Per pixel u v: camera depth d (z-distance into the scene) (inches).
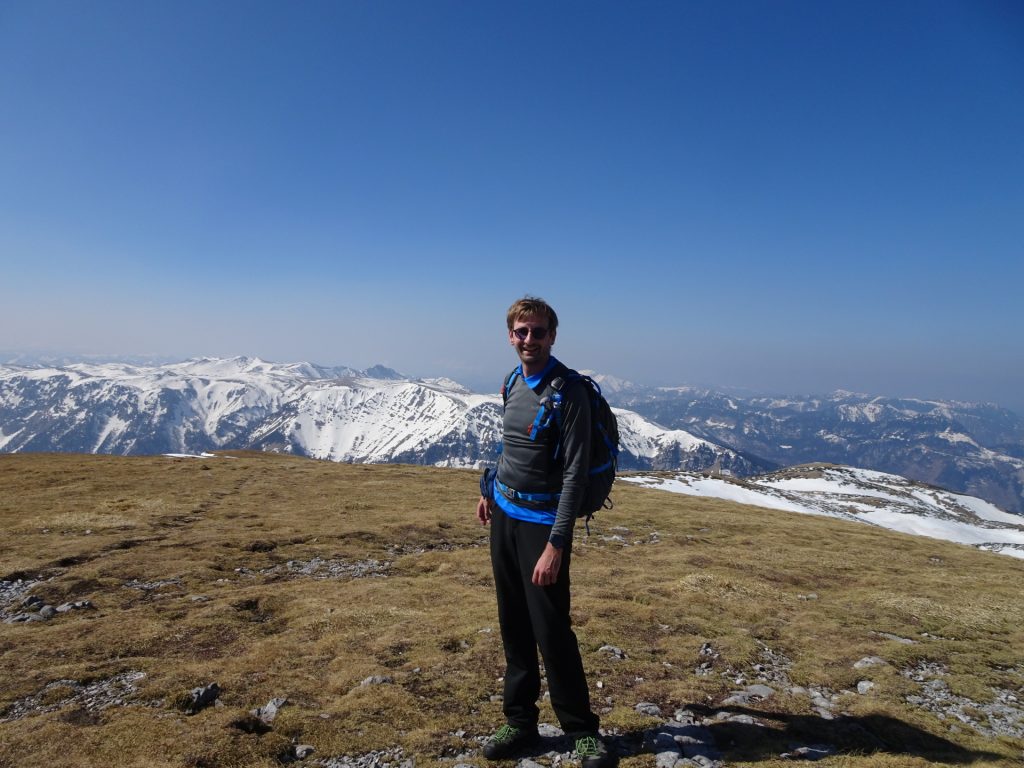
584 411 93.2
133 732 105.6
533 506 97.4
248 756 100.0
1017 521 1846.7
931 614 225.5
